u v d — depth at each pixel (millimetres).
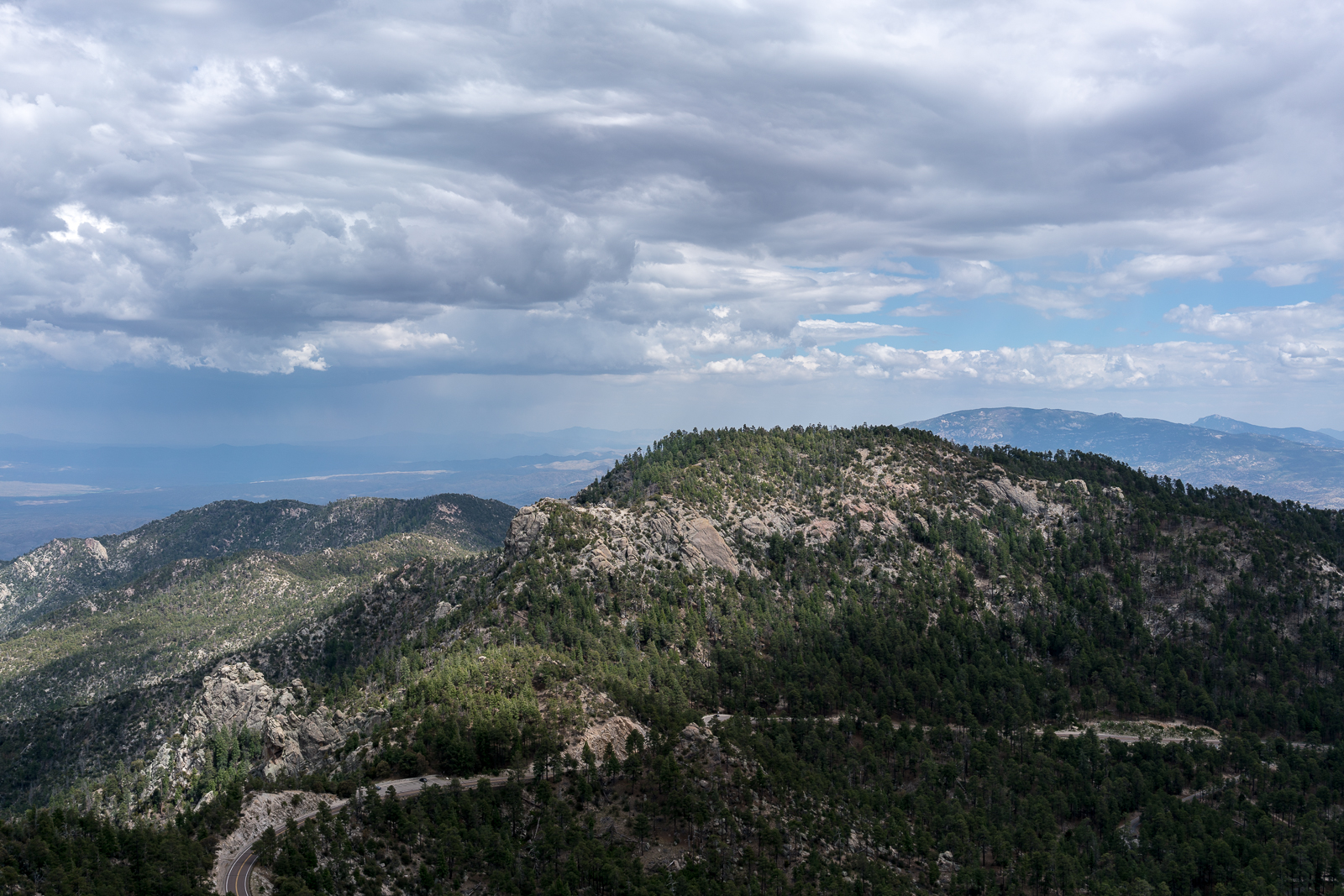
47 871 163875
